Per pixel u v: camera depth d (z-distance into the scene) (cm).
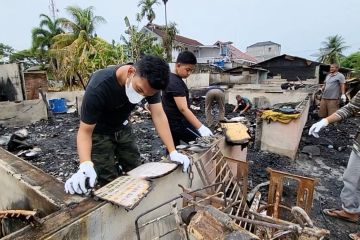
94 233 140
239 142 278
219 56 3791
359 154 252
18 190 191
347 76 2084
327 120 264
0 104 800
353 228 270
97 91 162
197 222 130
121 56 1830
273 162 445
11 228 176
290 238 141
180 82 259
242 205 204
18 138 587
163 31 2633
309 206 217
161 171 178
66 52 1741
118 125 206
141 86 149
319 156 482
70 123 875
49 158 512
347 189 271
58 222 129
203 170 214
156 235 180
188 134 288
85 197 151
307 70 2125
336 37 3603
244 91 1064
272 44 5181
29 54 2619
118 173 230
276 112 472
